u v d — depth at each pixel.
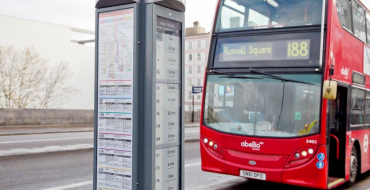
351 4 9.62
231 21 8.80
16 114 24.25
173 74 5.11
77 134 21.75
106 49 5.07
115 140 4.98
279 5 8.34
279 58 8.13
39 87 53.31
